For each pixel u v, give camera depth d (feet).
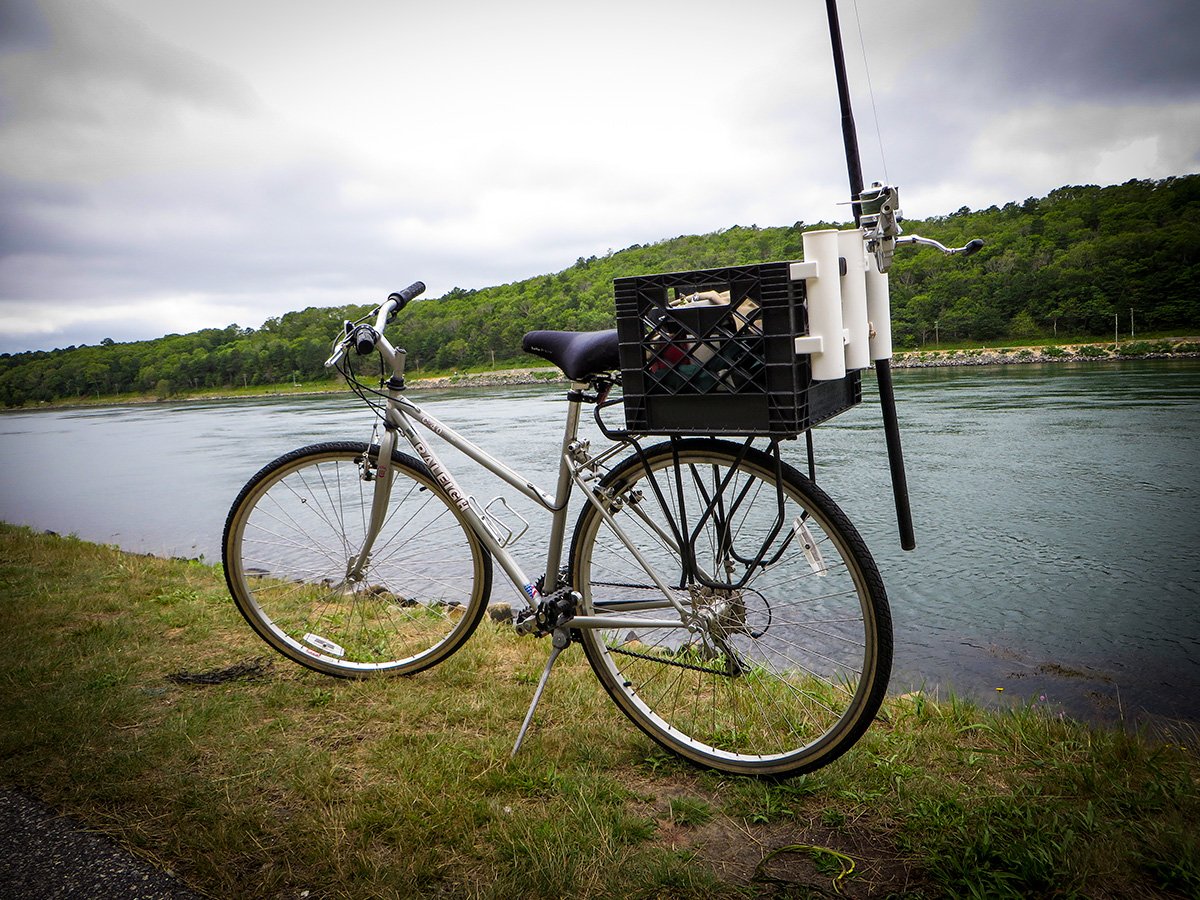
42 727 7.81
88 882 5.46
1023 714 7.70
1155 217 393.91
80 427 190.60
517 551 12.41
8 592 13.98
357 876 5.45
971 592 20.93
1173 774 6.47
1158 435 54.49
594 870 5.43
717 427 5.81
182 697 8.72
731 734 7.22
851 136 7.42
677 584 6.88
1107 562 23.50
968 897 5.03
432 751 7.20
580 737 7.43
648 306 5.92
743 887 5.26
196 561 17.38
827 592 13.09
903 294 368.68
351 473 8.80
